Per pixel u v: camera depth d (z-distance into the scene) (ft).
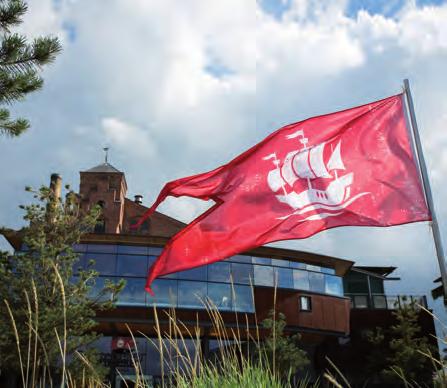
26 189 70.79
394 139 26.30
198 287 109.60
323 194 25.08
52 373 57.11
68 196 74.23
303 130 25.99
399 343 115.65
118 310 103.04
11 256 65.46
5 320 58.23
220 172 24.71
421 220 24.63
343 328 126.52
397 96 27.22
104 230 173.17
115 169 185.06
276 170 25.04
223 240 23.61
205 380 14.46
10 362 56.08
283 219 24.38
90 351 63.26
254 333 110.11
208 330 106.32
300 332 118.83
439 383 12.75
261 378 14.48
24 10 33.24
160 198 24.07
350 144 26.11
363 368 130.31
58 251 67.56
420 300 127.85
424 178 25.40
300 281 122.42
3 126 32.37
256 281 116.06
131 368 103.09
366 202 25.14
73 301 64.69
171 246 23.06
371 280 145.59
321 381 126.21
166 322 103.71
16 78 32.35
